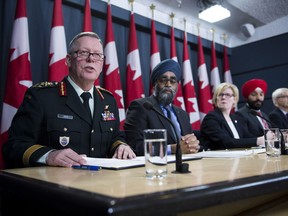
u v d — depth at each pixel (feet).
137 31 10.98
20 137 4.06
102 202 1.41
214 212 2.11
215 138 8.00
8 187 2.35
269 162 3.28
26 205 2.11
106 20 9.33
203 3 11.88
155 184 1.92
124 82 10.16
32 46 8.12
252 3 12.48
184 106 10.66
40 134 4.36
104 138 4.71
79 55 4.79
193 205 1.57
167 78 7.00
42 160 3.44
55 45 7.64
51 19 8.56
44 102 4.42
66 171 2.76
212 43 12.98
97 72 4.91
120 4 10.23
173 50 10.94
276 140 4.12
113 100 5.27
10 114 6.66
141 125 6.31
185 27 12.03
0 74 7.39
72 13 9.05
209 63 13.97
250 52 14.55
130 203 1.39
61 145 4.31
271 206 2.73
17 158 3.64
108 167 2.88
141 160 3.55
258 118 9.98
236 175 2.23
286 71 13.41
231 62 15.07
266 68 14.06
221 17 11.68
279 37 13.66
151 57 10.17
